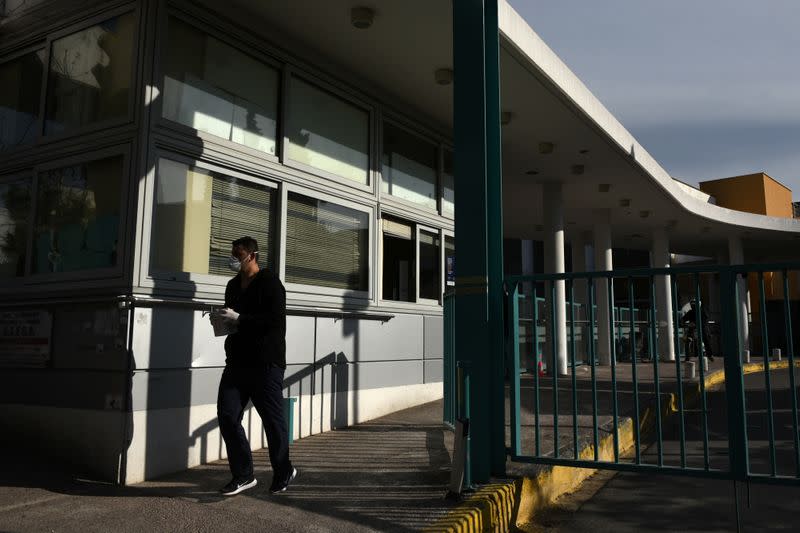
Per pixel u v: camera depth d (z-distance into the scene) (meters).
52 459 5.09
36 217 5.82
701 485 5.31
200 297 5.46
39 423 5.25
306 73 7.01
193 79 5.69
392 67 7.56
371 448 5.77
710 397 11.05
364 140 7.96
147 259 5.05
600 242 16.14
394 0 6.05
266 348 4.32
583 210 16.28
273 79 6.64
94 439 4.85
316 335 6.68
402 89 8.23
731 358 3.99
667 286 18.42
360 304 7.48
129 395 4.74
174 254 5.37
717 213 17.75
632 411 7.66
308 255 6.88
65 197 5.64
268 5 6.11
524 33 7.47
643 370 14.23
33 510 3.92
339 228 7.39
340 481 4.63
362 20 6.17
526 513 4.46
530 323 12.77
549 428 6.50
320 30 6.63
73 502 4.11
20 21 6.14
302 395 6.41
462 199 4.70
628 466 4.25
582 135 10.35
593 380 4.48
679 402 4.19
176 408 5.09
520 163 11.95
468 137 4.71
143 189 5.07
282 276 6.41
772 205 24.91
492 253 4.76
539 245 23.77
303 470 4.96
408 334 8.31
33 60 6.25
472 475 4.51
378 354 7.66
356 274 7.61
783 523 4.22
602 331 15.87
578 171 12.30
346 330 7.12
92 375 4.95
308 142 7.05
